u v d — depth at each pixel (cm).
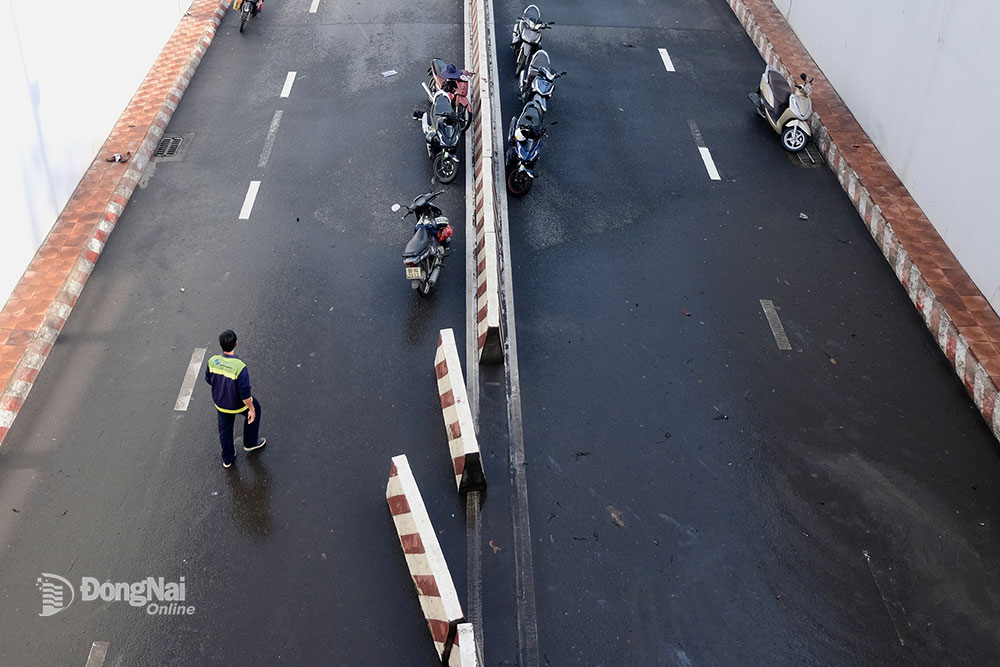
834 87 1661
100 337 1089
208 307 1140
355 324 1129
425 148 1452
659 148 1511
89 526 885
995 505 965
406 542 845
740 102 1656
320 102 1566
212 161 1405
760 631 838
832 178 1467
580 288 1213
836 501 959
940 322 1159
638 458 991
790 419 1048
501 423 1018
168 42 1703
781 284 1243
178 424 991
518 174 1345
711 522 930
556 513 928
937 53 1281
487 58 1577
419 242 1123
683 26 1922
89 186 1305
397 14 1877
